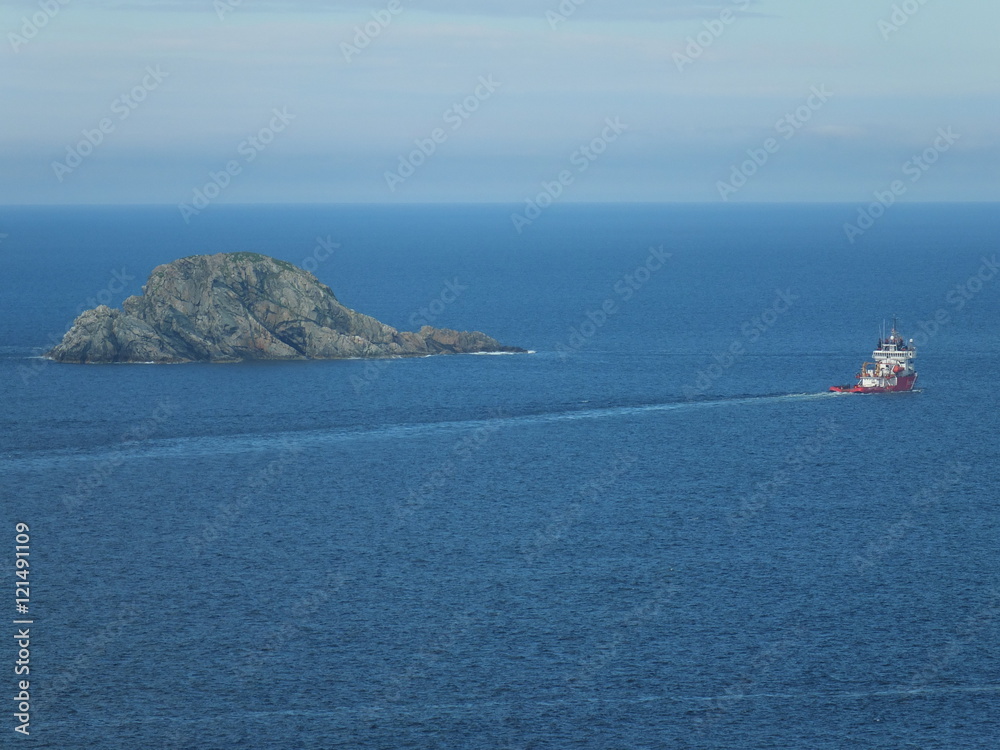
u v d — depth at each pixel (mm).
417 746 185375
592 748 185125
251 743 186250
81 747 184875
